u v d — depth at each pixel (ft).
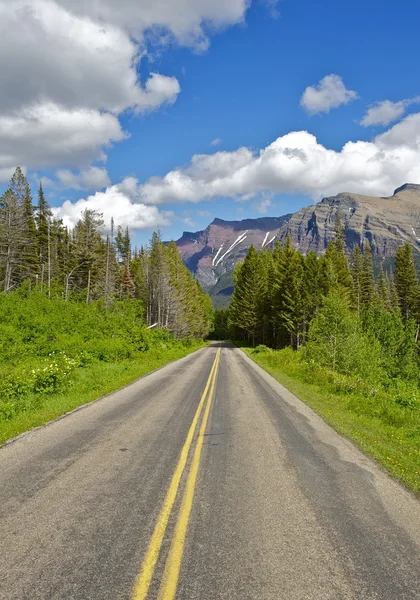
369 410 44.32
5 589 11.27
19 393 41.27
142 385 55.98
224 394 49.90
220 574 12.28
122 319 123.75
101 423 32.35
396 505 18.33
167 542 14.05
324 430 32.94
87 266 178.60
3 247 149.89
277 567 12.80
